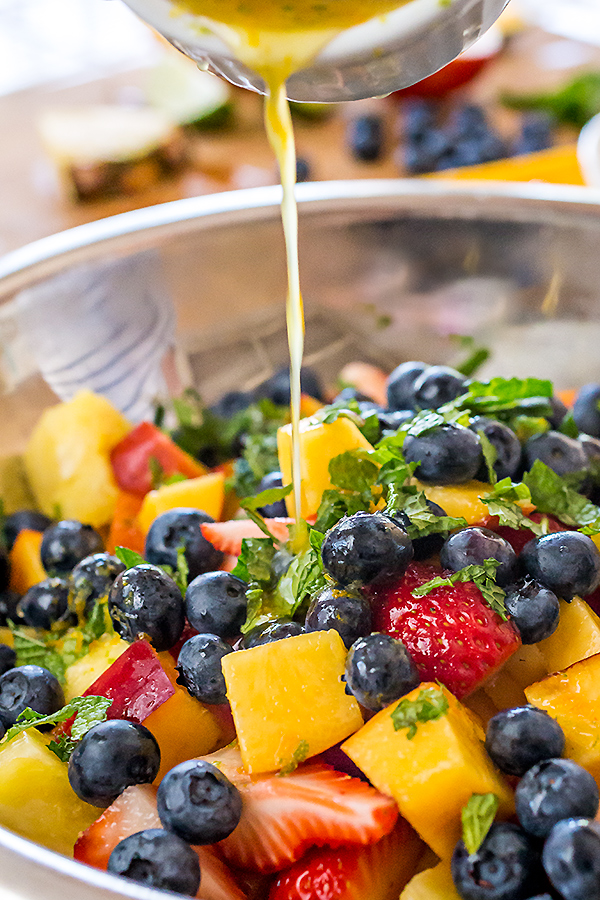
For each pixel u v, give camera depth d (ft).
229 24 1.08
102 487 1.40
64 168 2.33
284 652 1.04
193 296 1.50
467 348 1.56
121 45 3.63
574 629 1.09
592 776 1.01
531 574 1.10
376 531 1.06
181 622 1.13
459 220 1.51
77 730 1.08
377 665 1.02
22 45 3.63
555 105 2.64
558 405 1.30
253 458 1.35
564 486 1.17
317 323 1.54
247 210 1.49
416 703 1.01
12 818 1.07
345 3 1.06
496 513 1.13
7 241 2.23
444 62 1.09
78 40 3.67
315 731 1.03
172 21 1.09
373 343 1.56
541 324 1.53
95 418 1.42
